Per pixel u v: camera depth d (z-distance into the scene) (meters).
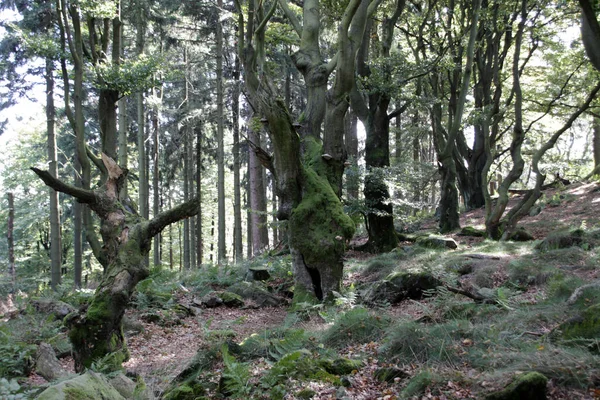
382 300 9.71
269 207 38.59
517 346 5.45
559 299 7.12
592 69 19.45
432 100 17.64
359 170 16.41
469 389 4.61
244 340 7.55
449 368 5.23
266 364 6.18
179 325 10.08
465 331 6.05
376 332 6.92
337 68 11.80
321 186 11.20
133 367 7.29
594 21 4.18
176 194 40.22
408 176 17.69
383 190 16.95
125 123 18.66
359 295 10.49
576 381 4.37
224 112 25.27
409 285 9.73
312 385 5.34
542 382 4.22
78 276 20.58
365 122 17.70
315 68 12.48
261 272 13.61
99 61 14.45
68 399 3.91
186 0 21.58
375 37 20.72
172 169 30.83
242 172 41.34
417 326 6.15
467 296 8.06
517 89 14.74
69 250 32.03
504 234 14.98
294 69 23.48
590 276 8.63
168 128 28.42
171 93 29.75
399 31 23.67
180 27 23.38
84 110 23.00
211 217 40.75
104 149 13.50
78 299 11.60
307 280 10.92
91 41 14.23
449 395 4.58
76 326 6.83
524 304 7.38
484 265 10.63
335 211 10.98
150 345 8.70
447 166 18.91
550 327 5.95
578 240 11.48
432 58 17.78
